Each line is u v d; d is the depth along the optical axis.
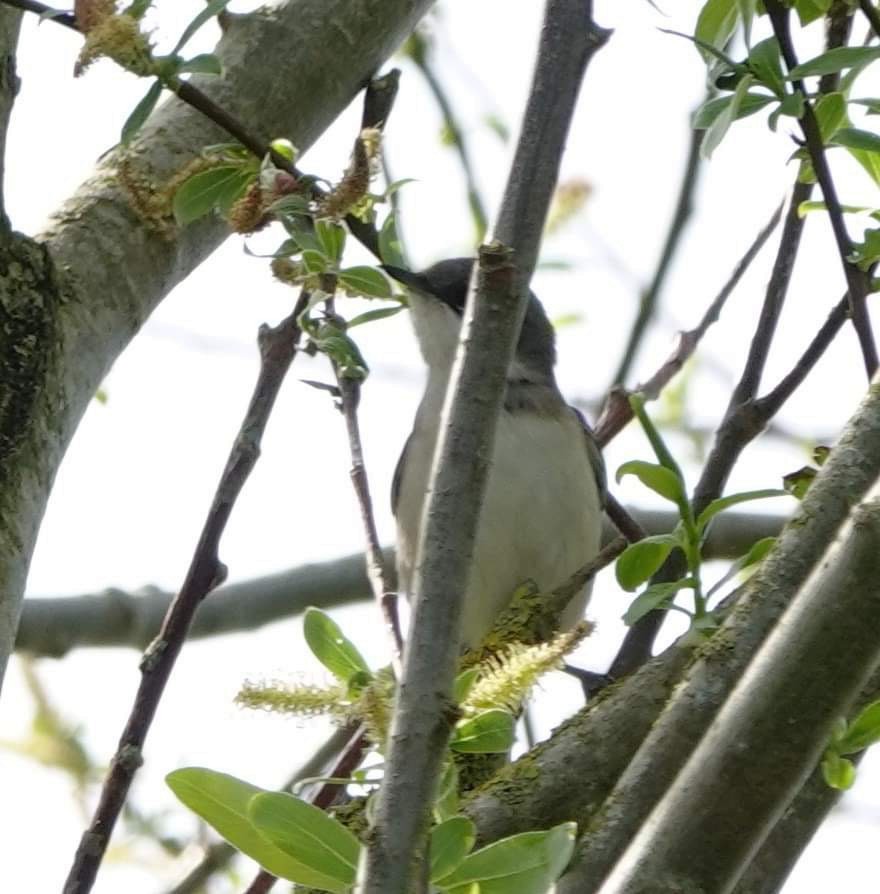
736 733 4.34
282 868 4.53
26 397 6.04
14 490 5.87
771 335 7.81
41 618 10.32
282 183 6.55
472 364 4.37
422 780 3.91
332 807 6.28
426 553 4.20
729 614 5.53
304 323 6.78
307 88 7.84
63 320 6.30
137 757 6.04
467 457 4.28
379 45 8.10
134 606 10.42
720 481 7.51
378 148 6.50
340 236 6.70
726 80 6.73
